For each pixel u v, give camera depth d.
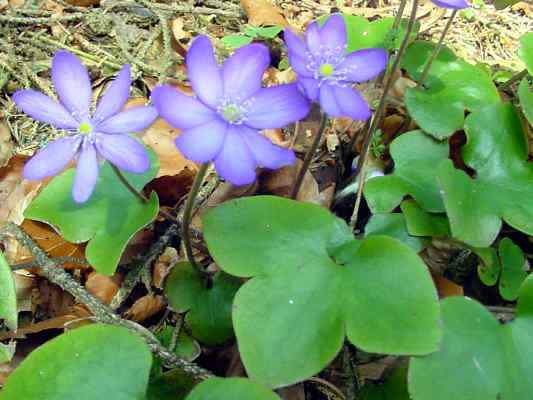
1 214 0.17
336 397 0.14
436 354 0.12
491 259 0.15
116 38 0.22
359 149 0.19
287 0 0.25
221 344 0.15
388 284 0.12
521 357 0.12
